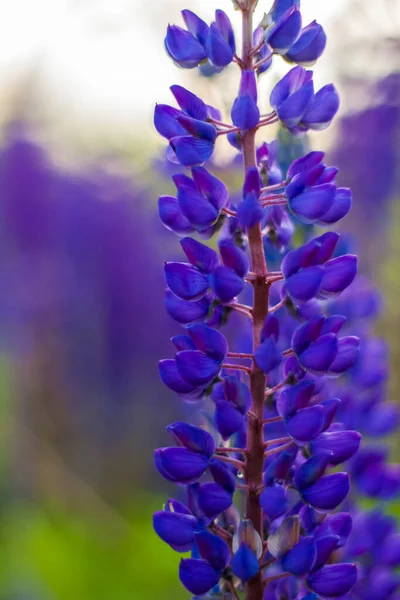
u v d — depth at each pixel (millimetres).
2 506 1110
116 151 1417
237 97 520
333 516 529
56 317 1363
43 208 1404
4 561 991
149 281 1396
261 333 520
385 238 820
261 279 526
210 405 557
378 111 930
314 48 531
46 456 1153
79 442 1305
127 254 1403
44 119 1403
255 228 526
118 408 1336
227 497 520
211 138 525
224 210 528
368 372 585
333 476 522
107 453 1301
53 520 1102
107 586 975
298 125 530
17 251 1393
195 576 520
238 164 595
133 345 1381
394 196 866
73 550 1014
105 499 1252
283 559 518
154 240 1389
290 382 531
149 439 1319
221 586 528
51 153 1429
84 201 1404
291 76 529
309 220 527
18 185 1407
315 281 518
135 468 1288
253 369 528
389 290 766
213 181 525
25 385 1306
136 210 1396
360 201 875
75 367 1353
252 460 527
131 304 1391
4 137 1429
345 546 567
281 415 525
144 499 1198
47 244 1408
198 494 521
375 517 571
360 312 592
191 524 526
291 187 527
